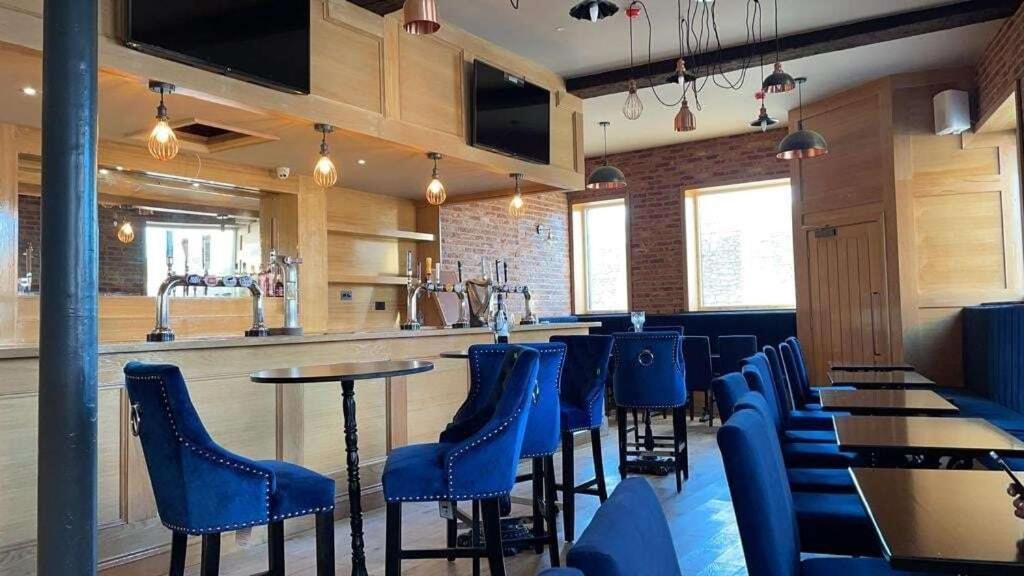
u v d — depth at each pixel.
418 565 3.59
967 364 6.97
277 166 6.38
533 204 10.18
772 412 3.21
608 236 10.79
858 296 7.88
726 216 9.82
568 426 3.91
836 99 8.02
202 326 6.02
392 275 8.12
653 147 10.16
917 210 7.37
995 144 7.13
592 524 0.95
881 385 4.75
